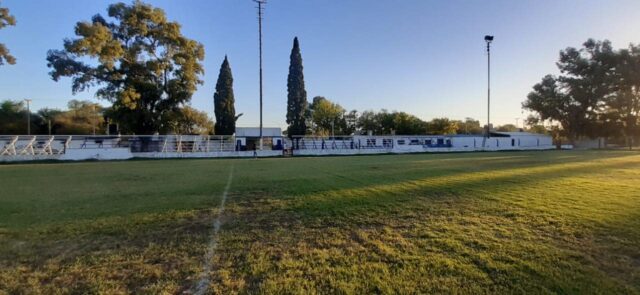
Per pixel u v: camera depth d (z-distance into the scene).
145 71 38.91
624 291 3.28
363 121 84.06
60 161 29.95
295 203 7.96
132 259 4.38
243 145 43.53
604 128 54.50
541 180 11.38
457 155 34.78
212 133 66.06
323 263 4.12
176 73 40.47
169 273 3.89
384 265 4.02
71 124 67.31
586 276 3.61
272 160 29.17
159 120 39.50
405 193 9.08
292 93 55.78
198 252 4.61
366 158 30.55
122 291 3.46
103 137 35.34
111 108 42.19
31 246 4.96
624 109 52.81
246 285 3.54
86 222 6.34
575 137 57.84
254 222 6.25
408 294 3.29
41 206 7.93
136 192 10.08
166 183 12.27
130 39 38.81
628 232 5.11
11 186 11.83
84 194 9.79
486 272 3.76
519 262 4.01
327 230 5.62
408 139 50.72
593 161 21.17
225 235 5.41
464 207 7.15
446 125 73.00
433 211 6.82
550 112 57.44
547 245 4.60
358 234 5.32
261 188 10.58
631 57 51.72
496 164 19.28
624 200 7.64
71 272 3.97
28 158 29.53
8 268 4.11
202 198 8.88
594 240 4.78
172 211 7.25
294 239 5.15
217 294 3.34
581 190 9.14
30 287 3.58
